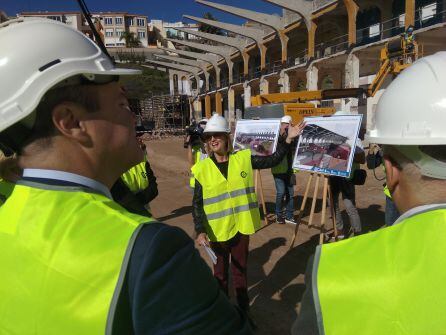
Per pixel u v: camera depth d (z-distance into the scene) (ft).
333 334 3.25
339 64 118.01
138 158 3.82
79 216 3.10
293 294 14.62
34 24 3.38
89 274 2.83
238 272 12.45
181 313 2.77
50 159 3.34
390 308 3.09
